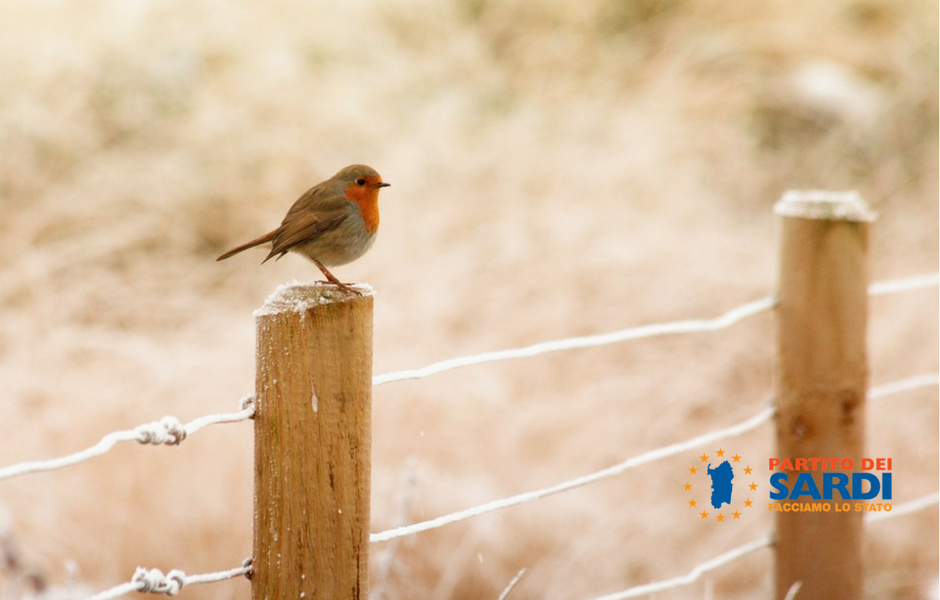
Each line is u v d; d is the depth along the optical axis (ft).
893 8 60.75
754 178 48.88
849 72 57.47
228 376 30.45
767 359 35.14
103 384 30.42
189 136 43.80
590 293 35.58
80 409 28.99
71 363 32.32
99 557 25.44
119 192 40.55
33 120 42.19
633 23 55.77
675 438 31.55
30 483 26.78
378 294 34.88
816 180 50.98
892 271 39.78
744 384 34.45
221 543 25.91
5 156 40.47
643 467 30.40
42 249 37.17
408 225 37.50
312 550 13.00
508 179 40.34
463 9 54.24
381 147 43.57
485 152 41.55
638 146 42.60
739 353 34.99
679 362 33.83
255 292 38.27
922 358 34.17
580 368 33.47
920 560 28.25
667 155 43.98
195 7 50.34
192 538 25.91
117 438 12.03
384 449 28.22
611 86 48.39
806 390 19.22
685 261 37.17
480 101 47.57
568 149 42.37
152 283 36.73
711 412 32.89
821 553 19.54
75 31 48.32
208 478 26.94
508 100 48.19
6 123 41.98
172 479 26.94
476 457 28.71
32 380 30.55
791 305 19.21
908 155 52.31
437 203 38.83
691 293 35.86
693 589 27.14
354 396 13.01
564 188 40.42
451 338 33.47
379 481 27.07
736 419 32.35
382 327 32.89
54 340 32.12
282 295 12.94
